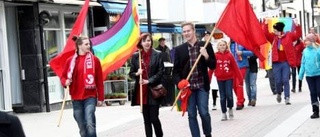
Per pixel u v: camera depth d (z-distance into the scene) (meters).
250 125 13.12
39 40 19.62
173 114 16.28
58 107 20.53
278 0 42.88
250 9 11.35
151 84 10.35
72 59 9.65
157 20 33.84
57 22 20.84
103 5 23.84
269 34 17.05
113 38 17.31
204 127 9.83
